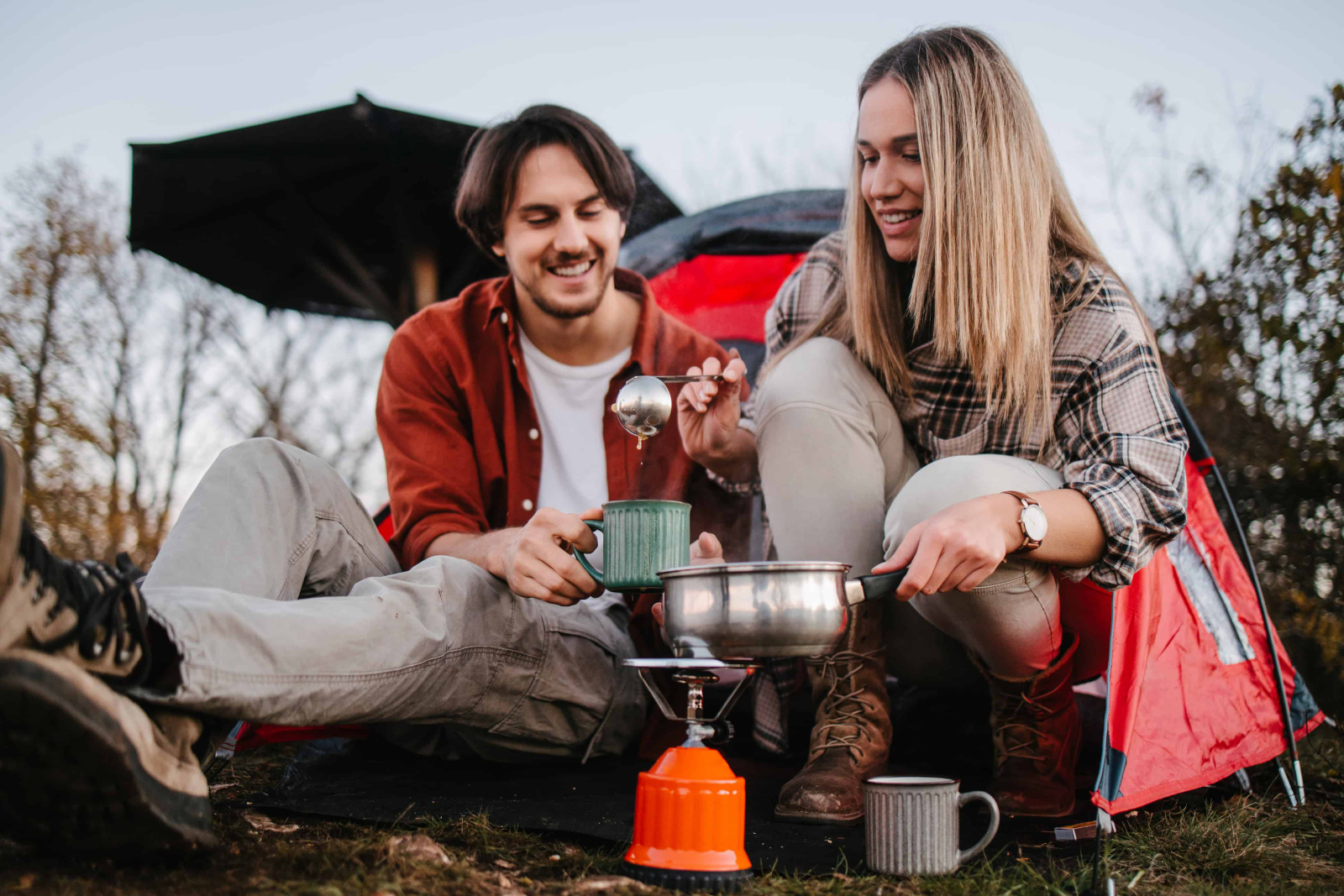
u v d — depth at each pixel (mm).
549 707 1739
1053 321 1643
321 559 1566
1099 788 1332
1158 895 1210
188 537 1327
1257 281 3121
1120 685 1428
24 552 898
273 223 4691
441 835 1344
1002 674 1577
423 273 4418
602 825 1396
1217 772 1562
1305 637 2941
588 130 2158
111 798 977
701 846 1184
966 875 1234
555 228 2123
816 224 3123
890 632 1801
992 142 1632
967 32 1726
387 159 4133
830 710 1604
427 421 2086
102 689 928
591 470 2221
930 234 1659
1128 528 1394
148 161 4184
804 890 1181
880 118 1700
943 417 1761
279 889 1051
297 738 1744
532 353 2268
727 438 1790
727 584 1163
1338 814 1713
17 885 1021
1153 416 1513
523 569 1507
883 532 1630
